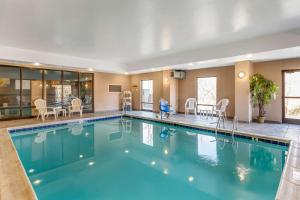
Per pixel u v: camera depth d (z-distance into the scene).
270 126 6.28
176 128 7.20
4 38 5.00
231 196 2.71
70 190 2.90
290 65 6.52
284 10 3.38
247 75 6.90
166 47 6.09
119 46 5.93
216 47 6.01
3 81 7.71
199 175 3.40
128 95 11.47
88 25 4.10
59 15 3.55
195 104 8.98
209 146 5.05
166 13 3.50
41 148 5.01
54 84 9.11
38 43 5.53
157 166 3.82
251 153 4.50
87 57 7.75
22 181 2.64
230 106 8.16
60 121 7.46
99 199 2.66
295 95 6.61
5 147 4.14
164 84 9.77
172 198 2.69
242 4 3.15
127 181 3.20
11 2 3.01
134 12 3.45
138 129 7.16
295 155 3.66
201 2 3.09
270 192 2.79
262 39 4.98
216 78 8.62
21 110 8.18
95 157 4.36
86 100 10.26
